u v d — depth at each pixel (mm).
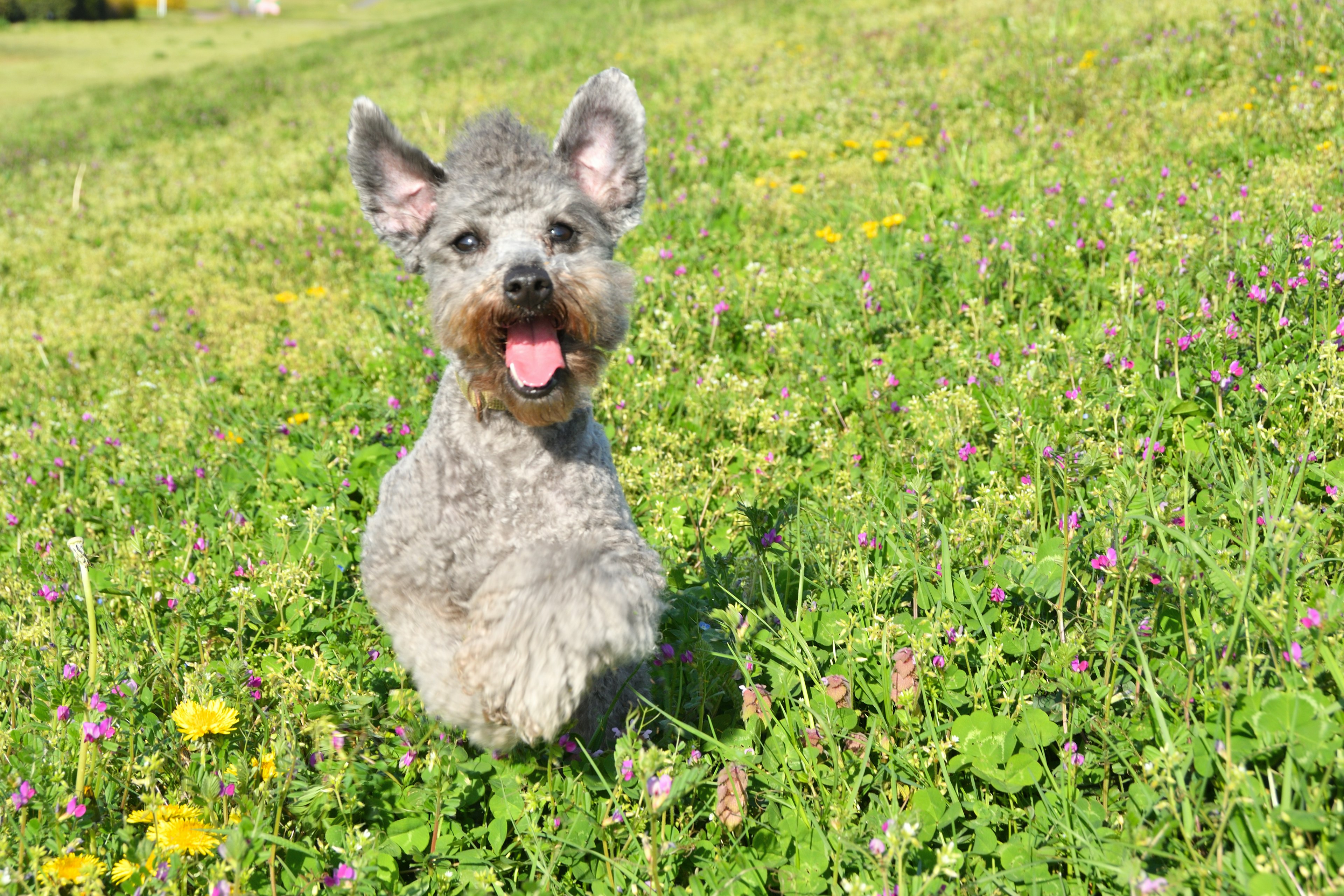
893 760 748
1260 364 959
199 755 782
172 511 1158
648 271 1493
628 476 1063
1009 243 1297
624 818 728
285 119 4031
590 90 912
